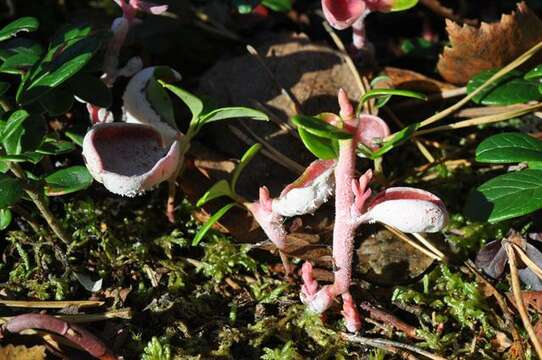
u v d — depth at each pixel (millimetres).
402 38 423
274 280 349
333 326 340
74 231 357
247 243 354
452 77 386
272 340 339
